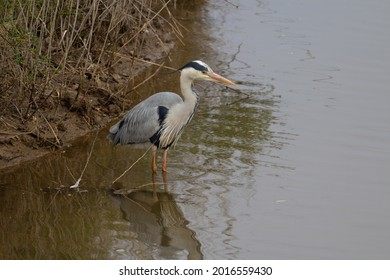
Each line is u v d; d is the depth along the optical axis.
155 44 19.19
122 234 11.82
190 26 20.86
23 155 13.84
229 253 11.26
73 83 15.84
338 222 12.18
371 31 21.03
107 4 16.69
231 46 19.77
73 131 14.88
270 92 17.30
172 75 17.91
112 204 12.68
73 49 16.20
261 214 12.40
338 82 17.86
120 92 16.28
